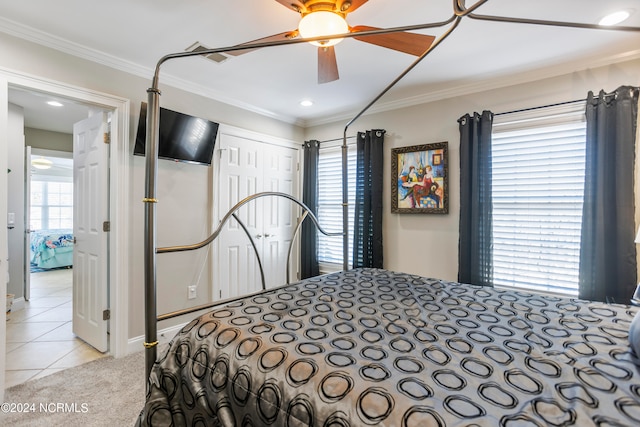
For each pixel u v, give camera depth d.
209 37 2.05
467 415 0.69
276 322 1.23
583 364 0.92
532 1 1.68
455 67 2.46
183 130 2.67
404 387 0.80
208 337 1.15
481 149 2.68
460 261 2.78
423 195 3.06
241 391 0.94
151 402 1.11
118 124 2.37
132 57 2.32
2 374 1.84
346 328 1.19
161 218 2.67
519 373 0.87
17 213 3.59
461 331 1.17
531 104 2.56
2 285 1.85
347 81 2.75
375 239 3.30
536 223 2.57
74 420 1.70
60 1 1.68
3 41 1.86
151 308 1.25
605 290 2.17
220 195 3.11
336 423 0.75
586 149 2.26
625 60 2.21
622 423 0.66
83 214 2.67
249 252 3.41
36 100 3.38
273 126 3.71
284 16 1.83
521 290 2.64
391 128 3.32
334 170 3.83
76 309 2.77
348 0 1.42
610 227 2.19
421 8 1.76
